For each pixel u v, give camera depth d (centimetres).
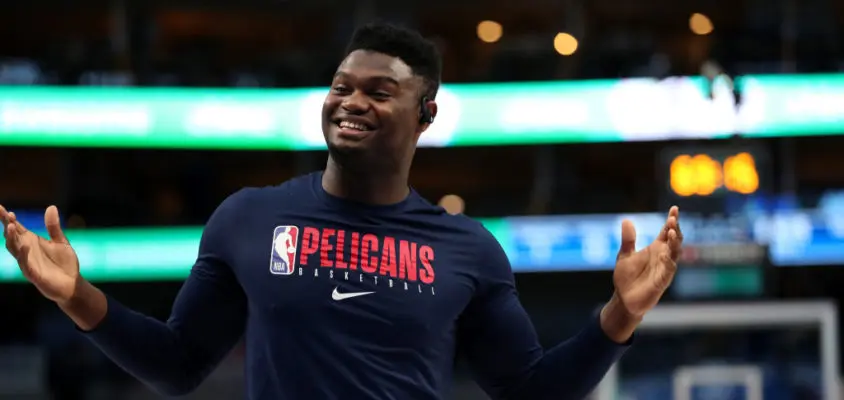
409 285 466
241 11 2278
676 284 1658
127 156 2252
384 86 471
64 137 2044
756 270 1642
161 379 477
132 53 2203
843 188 2252
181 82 2150
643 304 457
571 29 2233
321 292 455
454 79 2202
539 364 491
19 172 2280
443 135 2080
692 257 1644
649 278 457
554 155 2269
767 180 1633
